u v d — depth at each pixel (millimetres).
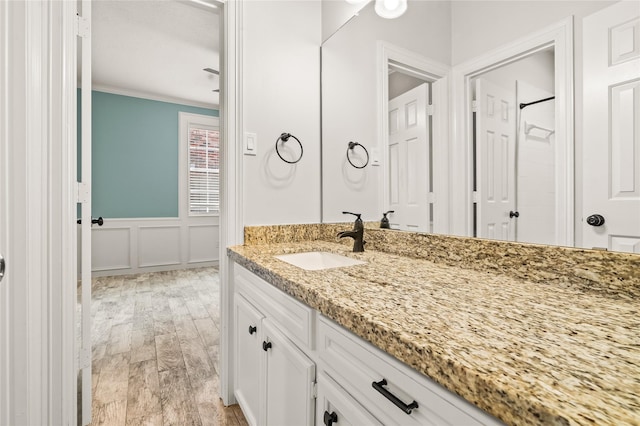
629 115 720
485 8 1040
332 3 1861
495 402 390
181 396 1670
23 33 1161
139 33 2896
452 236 1158
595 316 626
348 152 1718
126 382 1789
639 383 388
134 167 4383
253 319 1236
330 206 1832
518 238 942
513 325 579
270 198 1731
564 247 835
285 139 1747
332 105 1818
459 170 1138
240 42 1627
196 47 3145
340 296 752
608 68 753
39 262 1208
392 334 547
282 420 1009
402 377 556
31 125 1173
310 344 842
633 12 713
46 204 1242
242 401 1368
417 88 1321
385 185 1494
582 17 799
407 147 1381
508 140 970
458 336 528
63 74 1297
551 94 858
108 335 2410
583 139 795
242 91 1630
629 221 723
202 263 4914
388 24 1477
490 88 1024
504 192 976
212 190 5012
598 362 443
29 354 1169
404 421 553
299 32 1841
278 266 1111
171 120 4637
